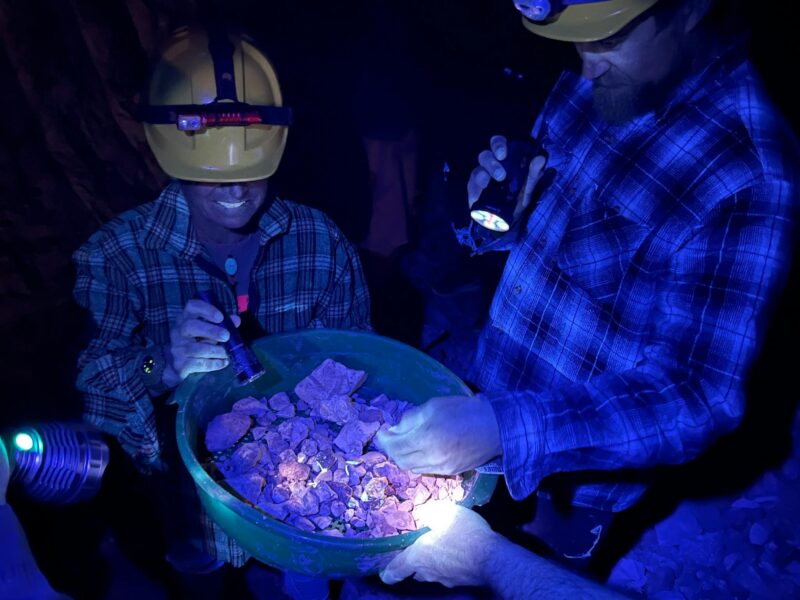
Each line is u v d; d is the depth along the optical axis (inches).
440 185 145.9
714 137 52.3
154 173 127.0
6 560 32.3
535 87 115.4
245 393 65.7
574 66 132.3
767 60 144.6
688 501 106.3
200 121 57.9
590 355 64.7
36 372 103.2
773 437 113.9
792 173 49.3
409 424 49.9
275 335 64.3
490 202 61.8
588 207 60.8
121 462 94.2
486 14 153.9
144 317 71.4
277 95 63.1
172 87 59.2
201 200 64.0
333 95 130.8
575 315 64.8
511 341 71.6
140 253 68.3
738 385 48.8
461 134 106.0
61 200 115.9
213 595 86.8
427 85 136.2
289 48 130.0
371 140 128.3
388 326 134.7
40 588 33.0
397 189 131.4
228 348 58.7
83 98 120.2
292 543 47.7
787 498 107.0
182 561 78.1
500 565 46.5
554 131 66.5
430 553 51.1
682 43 50.0
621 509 73.8
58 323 108.3
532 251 68.0
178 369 61.3
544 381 69.0
